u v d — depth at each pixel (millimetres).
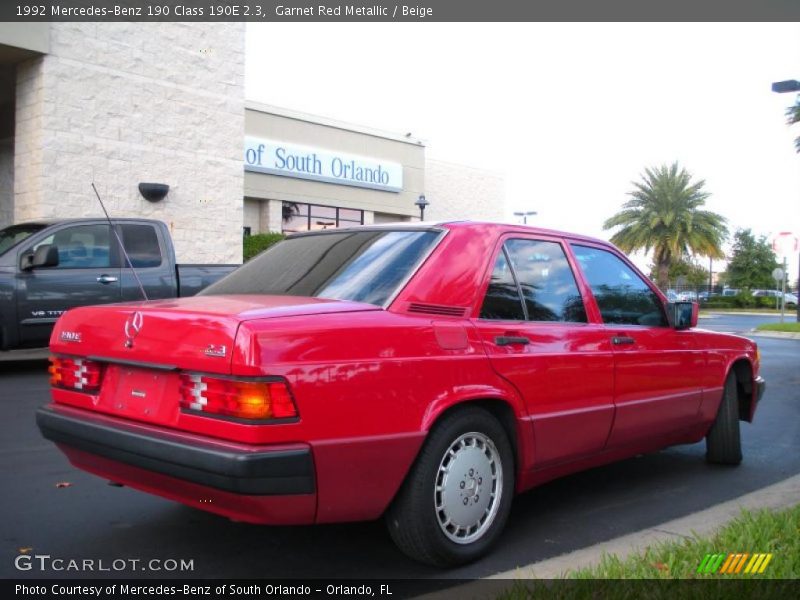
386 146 30719
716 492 5219
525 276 4289
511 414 3949
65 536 4102
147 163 15055
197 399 3199
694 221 40438
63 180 13758
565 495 5121
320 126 28234
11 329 8922
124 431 3408
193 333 3219
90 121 14125
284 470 3012
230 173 16609
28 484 5008
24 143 13812
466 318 3844
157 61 15172
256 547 3994
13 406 7500
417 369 3465
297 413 3072
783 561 3426
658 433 5023
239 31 16688
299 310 3309
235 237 16766
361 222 30125
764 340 22000
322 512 3184
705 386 5449
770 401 9648
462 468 3676
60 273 9258
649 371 4855
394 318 3516
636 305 5043
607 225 41656
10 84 15125
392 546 4035
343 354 3236
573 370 4273
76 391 3850
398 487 3410
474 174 35781
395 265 3840
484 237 4137
